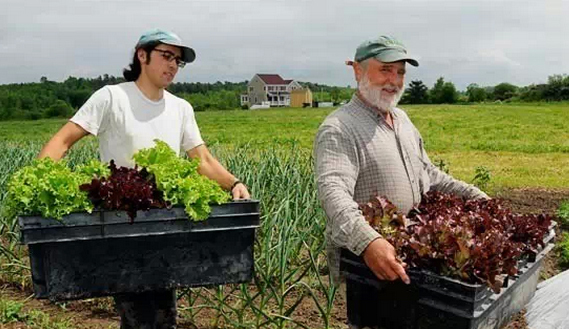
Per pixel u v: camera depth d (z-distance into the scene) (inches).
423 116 1706.4
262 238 209.6
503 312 104.7
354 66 129.4
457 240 95.6
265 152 302.2
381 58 120.7
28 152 347.3
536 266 117.9
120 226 105.2
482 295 92.7
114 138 134.3
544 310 117.0
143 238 107.1
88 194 105.4
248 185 229.6
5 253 217.9
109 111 132.2
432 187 144.3
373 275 105.5
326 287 201.0
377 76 123.3
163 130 137.4
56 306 195.9
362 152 123.5
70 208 101.5
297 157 273.7
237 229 112.2
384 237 105.9
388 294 103.3
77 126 129.2
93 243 104.8
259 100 4940.9
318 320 181.5
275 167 255.4
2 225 236.1
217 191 115.1
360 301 108.3
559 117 1534.2
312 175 237.6
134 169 120.0
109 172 118.5
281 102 4943.4
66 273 104.0
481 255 93.4
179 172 116.2
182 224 108.5
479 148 765.9
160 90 137.5
